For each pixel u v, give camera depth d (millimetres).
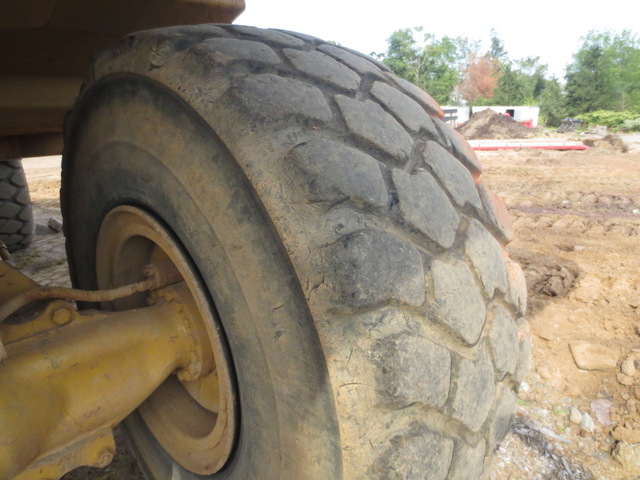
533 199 6926
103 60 1147
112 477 1769
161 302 1294
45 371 1040
